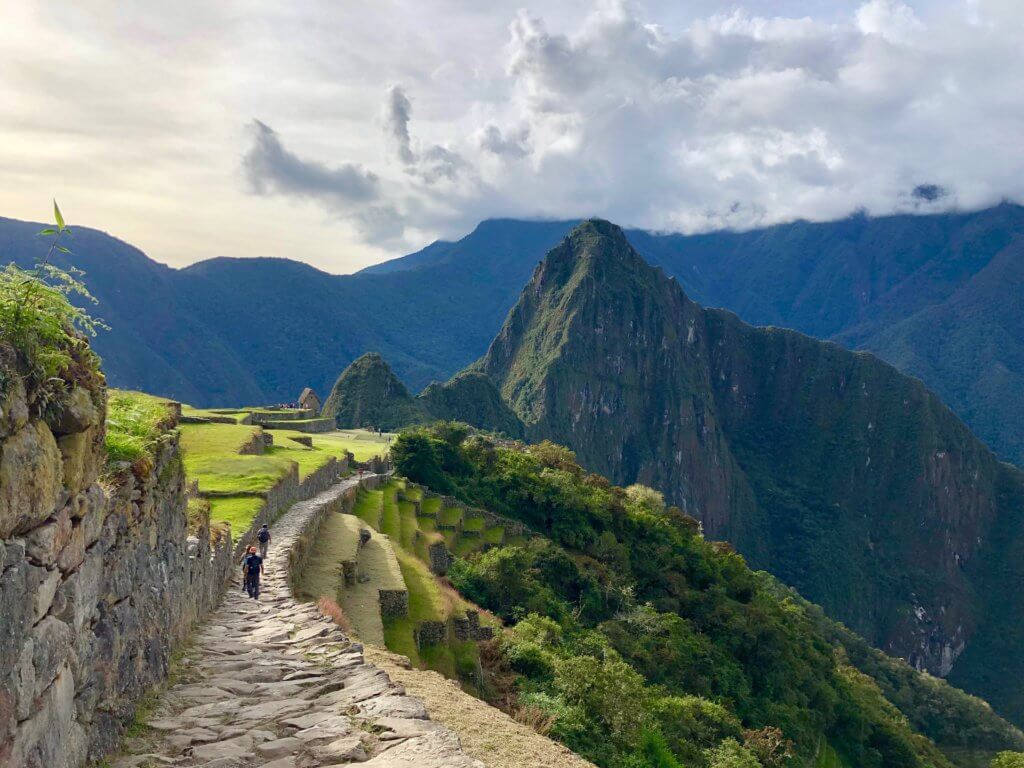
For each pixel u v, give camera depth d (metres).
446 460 63.25
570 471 75.12
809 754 46.81
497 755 8.08
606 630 39.34
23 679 4.74
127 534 7.66
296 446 49.72
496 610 33.44
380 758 6.51
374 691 8.43
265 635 11.62
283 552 19.86
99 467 6.66
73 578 5.83
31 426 5.02
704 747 25.69
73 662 5.81
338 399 153.50
